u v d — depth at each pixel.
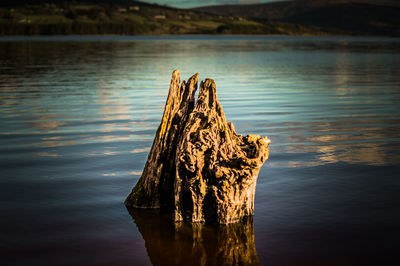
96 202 6.86
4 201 6.82
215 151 6.05
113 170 8.55
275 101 18.45
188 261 5.02
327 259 5.04
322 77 29.19
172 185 6.73
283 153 9.84
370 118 14.47
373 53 64.62
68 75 28.97
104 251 5.23
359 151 10.02
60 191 7.32
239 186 5.99
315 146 10.53
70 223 6.04
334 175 8.18
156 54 57.16
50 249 5.26
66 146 10.48
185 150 6.05
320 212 6.40
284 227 5.91
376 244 5.39
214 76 29.08
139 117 14.56
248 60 46.25
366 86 24.09
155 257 5.11
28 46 79.75
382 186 7.52
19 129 12.46
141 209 6.62
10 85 23.41
